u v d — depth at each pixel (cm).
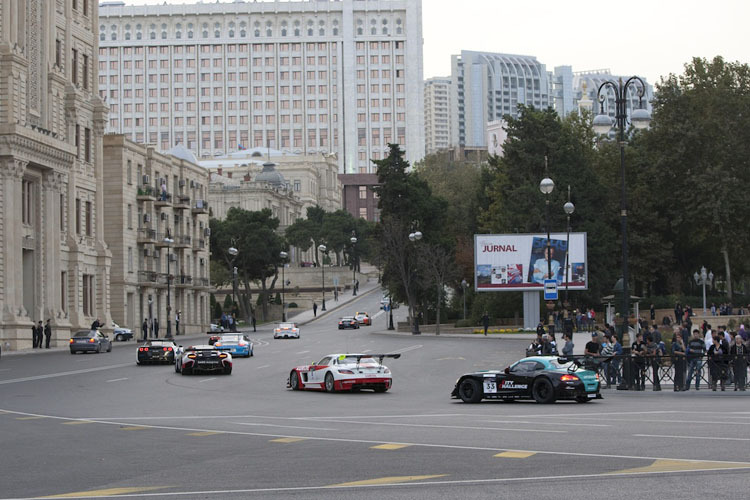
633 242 10644
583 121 12056
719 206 10056
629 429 2322
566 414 2867
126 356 6931
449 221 14850
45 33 9144
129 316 11038
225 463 1872
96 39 10344
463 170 18312
